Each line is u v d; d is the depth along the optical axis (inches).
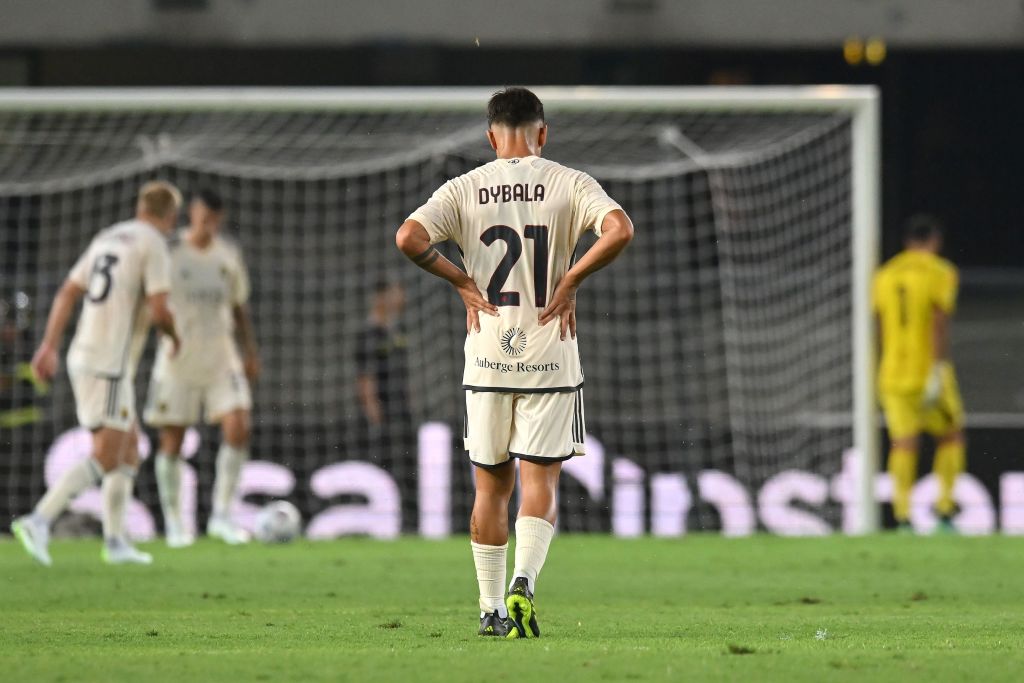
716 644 631.2
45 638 671.1
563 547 1423.5
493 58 2237.9
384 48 2226.9
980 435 1689.2
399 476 1669.5
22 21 2172.7
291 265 2092.8
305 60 2231.8
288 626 729.6
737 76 2277.3
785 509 1692.9
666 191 2081.7
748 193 2022.6
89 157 2078.0
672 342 2026.3
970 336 2226.9
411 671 523.5
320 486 1662.2
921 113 2326.5
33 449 1680.6
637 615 808.3
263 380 2068.2
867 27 2258.9
